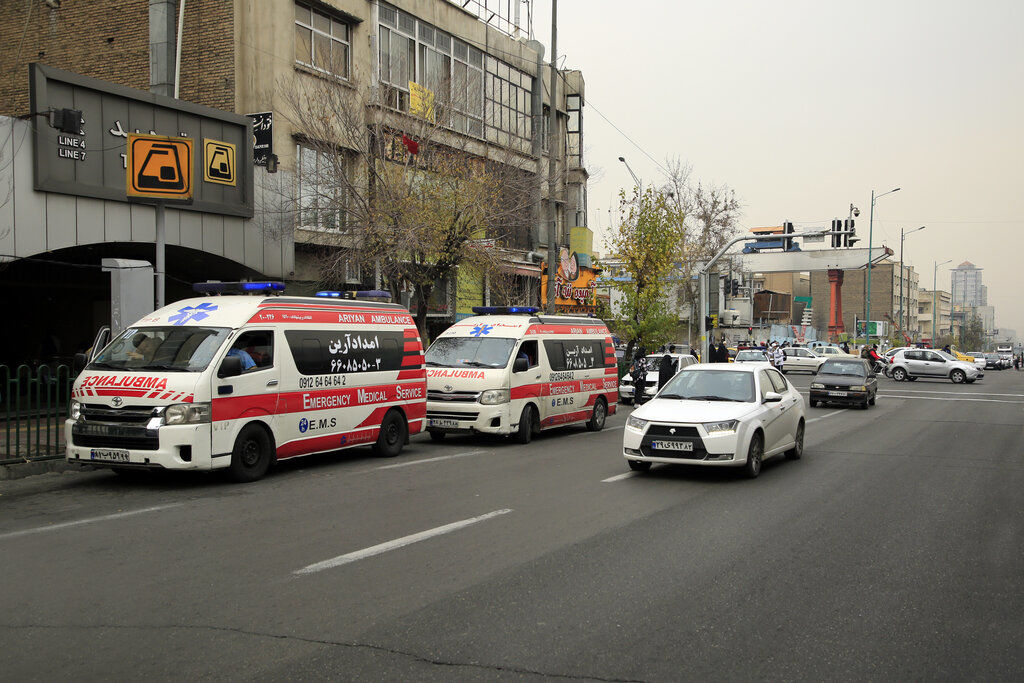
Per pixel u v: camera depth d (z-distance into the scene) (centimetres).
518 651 482
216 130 1753
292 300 1160
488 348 1542
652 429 1118
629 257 2972
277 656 469
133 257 1794
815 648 495
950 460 1355
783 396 1287
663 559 694
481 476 1123
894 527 835
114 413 984
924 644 505
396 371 1341
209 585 601
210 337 1038
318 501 924
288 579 618
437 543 735
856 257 6203
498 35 2753
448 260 1881
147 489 992
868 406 2616
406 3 2306
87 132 1509
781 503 954
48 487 1003
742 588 614
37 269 1867
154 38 2016
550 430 1808
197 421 983
